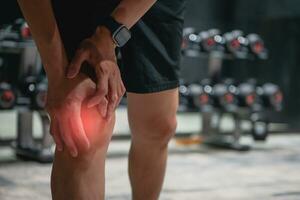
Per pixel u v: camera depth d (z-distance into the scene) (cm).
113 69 94
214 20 596
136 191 154
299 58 543
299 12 532
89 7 102
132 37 134
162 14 136
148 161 149
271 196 266
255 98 414
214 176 311
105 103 94
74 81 91
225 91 405
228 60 611
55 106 90
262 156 391
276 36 564
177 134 443
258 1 573
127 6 96
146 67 136
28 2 89
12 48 324
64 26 102
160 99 139
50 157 323
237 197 262
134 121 143
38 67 344
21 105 321
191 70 607
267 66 573
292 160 379
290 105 547
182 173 316
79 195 98
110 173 306
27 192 254
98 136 97
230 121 577
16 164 319
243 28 590
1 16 311
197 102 389
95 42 94
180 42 143
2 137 388
